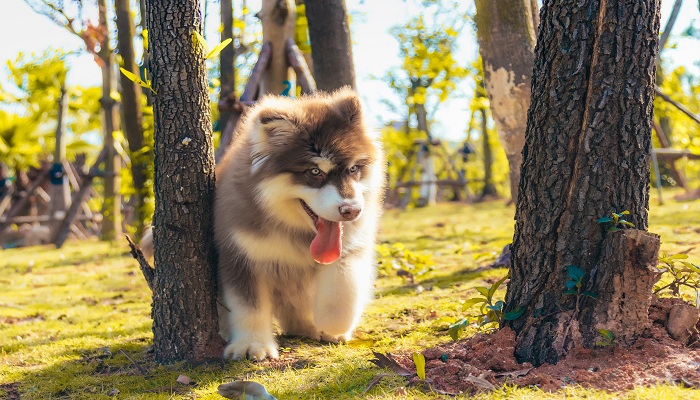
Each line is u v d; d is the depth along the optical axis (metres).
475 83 13.03
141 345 4.72
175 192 3.98
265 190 3.97
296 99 4.57
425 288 6.01
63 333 5.28
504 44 6.13
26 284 8.15
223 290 4.16
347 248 4.20
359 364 3.63
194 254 4.03
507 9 6.09
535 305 3.48
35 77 15.14
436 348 3.60
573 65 3.33
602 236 3.38
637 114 3.32
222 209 4.11
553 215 3.42
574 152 3.38
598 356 3.23
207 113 4.07
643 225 3.44
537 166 3.47
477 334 3.79
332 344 4.40
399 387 3.15
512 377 3.15
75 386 3.82
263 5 7.34
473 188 25.55
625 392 2.83
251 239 4.02
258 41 9.77
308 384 3.42
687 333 3.30
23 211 18.38
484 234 10.33
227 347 4.08
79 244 13.95
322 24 7.31
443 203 21.17
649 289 3.27
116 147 13.38
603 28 3.25
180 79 3.91
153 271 4.29
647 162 3.41
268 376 3.63
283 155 3.97
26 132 18.77
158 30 3.88
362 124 4.20
